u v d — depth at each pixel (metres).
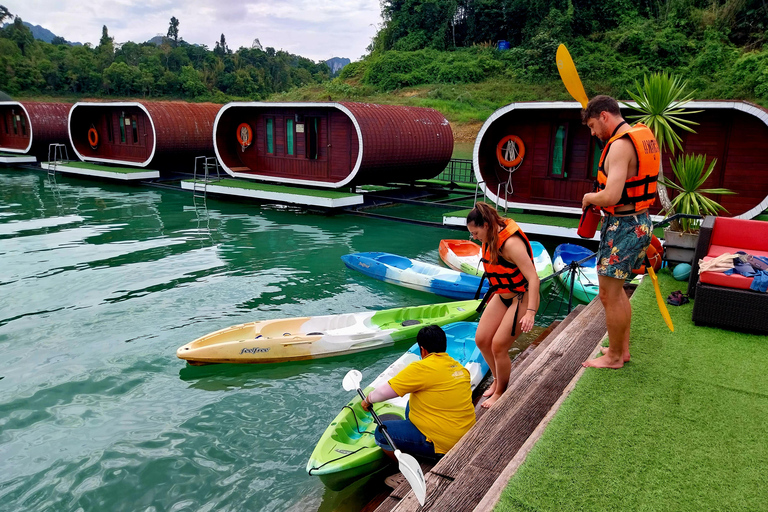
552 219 12.41
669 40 44.56
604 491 2.86
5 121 29.00
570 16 48.69
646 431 3.39
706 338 4.88
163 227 14.30
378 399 4.25
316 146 17.88
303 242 12.81
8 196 18.89
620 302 4.01
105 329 7.75
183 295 9.15
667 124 8.42
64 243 12.54
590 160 12.97
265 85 111.12
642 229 3.76
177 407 5.85
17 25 103.81
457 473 3.43
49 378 6.38
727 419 3.53
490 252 4.40
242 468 4.87
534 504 2.78
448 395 4.25
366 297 9.20
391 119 17.02
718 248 6.05
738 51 41.75
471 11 60.81
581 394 3.87
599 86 44.19
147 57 109.00
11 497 4.48
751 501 2.77
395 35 63.41
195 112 22.80
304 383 6.41
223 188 17.92
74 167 22.94
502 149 13.89
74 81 91.19
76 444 5.17
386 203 17.50
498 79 50.97
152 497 4.50
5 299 8.84
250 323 7.25
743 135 10.98
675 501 2.78
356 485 4.65
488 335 4.73
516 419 3.90
